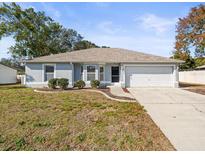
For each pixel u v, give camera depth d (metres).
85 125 6.70
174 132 6.17
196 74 28.20
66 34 48.97
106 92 15.30
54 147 5.16
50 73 20.03
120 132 6.10
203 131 6.27
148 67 20.22
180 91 16.47
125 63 20.06
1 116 7.69
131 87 19.95
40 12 35.94
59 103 10.21
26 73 19.86
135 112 8.61
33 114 7.99
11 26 30.08
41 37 35.59
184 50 36.72
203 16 33.91
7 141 5.50
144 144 5.26
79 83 18.50
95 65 20.23
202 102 11.28
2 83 31.09
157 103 10.98
